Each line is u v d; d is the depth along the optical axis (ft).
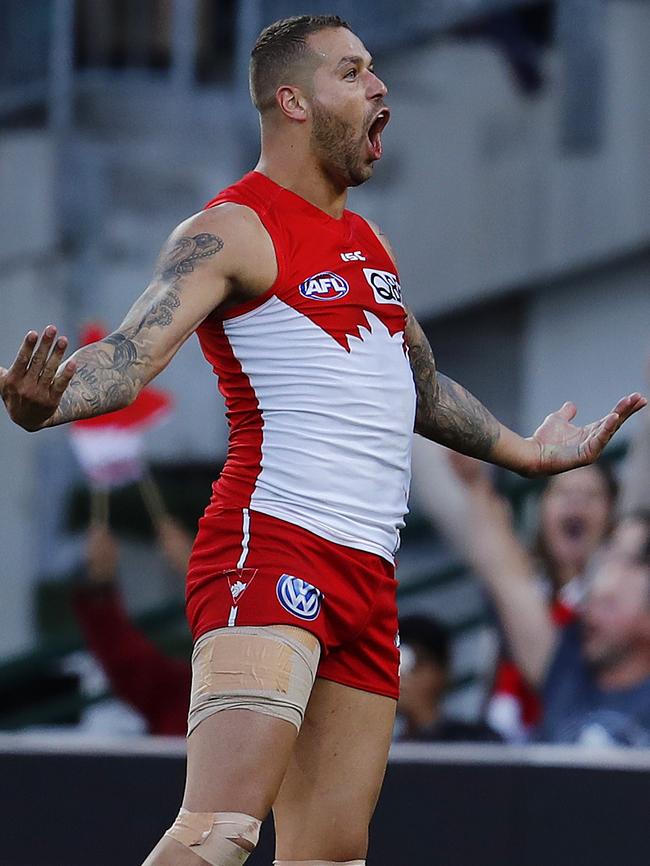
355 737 33.60
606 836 46.98
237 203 32.68
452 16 96.78
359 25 96.84
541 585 63.93
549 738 55.01
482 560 61.05
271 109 33.63
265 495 32.04
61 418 28.73
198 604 32.30
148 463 95.45
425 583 72.28
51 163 97.30
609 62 96.58
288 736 30.83
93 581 63.00
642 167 97.04
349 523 32.19
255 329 32.22
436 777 48.03
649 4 96.68
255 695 30.68
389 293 33.40
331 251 32.89
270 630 31.19
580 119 96.89
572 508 63.05
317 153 33.35
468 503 62.03
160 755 48.96
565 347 100.83
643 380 100.22
